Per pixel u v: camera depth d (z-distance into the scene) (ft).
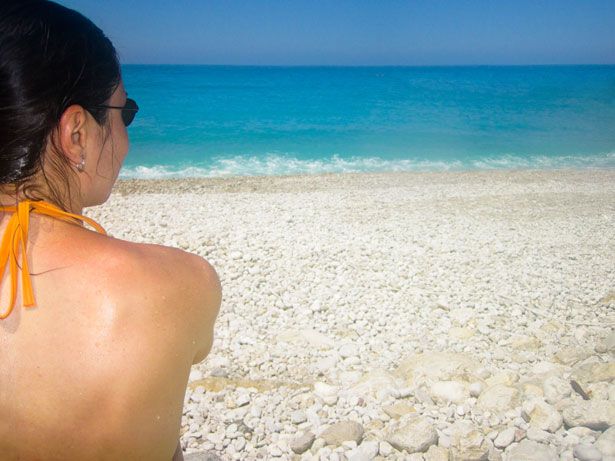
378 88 207.41
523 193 48.03
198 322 2.64
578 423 10.70
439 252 28.81
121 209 38.11
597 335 17.75
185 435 11.85
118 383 2.33
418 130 100.94
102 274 2.42
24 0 2.42
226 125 105.50
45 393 2.29
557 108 138.72
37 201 2.46
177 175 59.47
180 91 188.85
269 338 18.54
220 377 14.99
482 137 92.63
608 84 224.12
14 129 2.32
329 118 118.42
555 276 24.99
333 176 57.57
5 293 2.33
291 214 37.91
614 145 84.58
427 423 10.85
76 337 2.32
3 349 2.30
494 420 11.42
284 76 353.51
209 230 31.48
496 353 16.72
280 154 74.95
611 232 34.30
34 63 2.33
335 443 11.14
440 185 51.93
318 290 22.94
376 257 27.50
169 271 2.59
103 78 2.63
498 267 26.40
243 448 11.34
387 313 20.51
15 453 2.36
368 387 13.70
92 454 2.36
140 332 2.39
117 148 2.85
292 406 13.19
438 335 18.62
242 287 22.99
